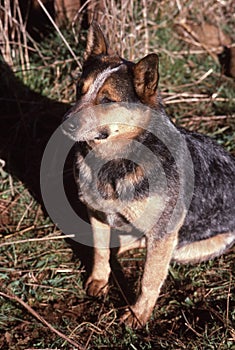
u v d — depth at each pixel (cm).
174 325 570
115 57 560
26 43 807
